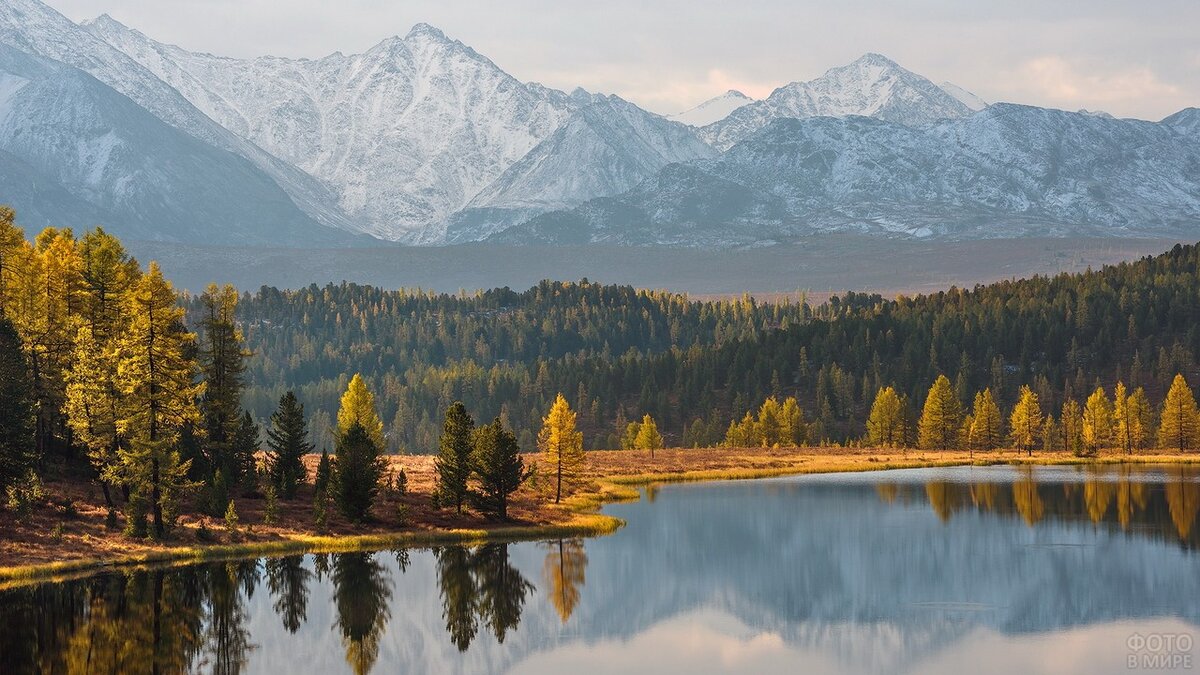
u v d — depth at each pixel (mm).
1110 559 138250
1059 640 103125
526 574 131375
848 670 95375
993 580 128375
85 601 107375
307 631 104250
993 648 101188
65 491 140375
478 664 96750
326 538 142875
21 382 128750
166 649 95750
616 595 122750
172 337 130375
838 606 118250
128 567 121062
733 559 142750
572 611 115625
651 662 98438
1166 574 129125
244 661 93938
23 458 128250
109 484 146750
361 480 152000
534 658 99062
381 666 94750
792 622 112062
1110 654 98062
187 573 120812
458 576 128500
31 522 127812
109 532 131000
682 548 149875
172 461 131000
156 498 132000
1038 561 137875
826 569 136750
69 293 146375
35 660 90438
